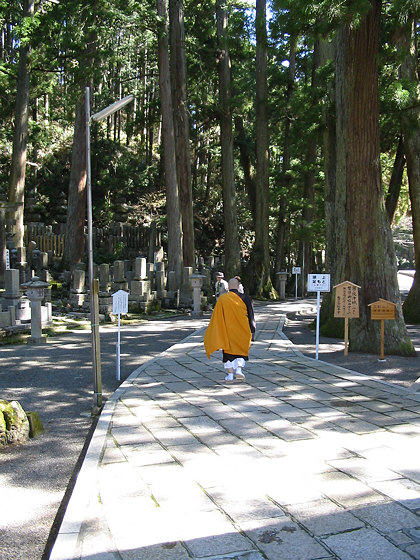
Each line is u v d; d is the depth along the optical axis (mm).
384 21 15078
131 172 38781
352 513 3428
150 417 5871
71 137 40250
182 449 4762
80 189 23766
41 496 4074
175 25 24422
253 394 7023
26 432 5469
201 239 39188
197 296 20094
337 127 12711
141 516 3418
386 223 10742
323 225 29500
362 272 10734
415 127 14789
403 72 16422
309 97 15805
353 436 5094
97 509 3533
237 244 28609
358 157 10688
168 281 22250
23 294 14789
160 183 40656
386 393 7066
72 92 21906
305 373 8594
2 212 20781
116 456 4590
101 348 11680
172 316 19625
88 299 18406
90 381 8250
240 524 3297
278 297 30844
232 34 26625
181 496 3723
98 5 19172
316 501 3615
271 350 11227
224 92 28156
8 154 34250
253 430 5340
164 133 22922
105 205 36281
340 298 10227
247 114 35438
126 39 23188
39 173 36438
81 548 3033
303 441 4953
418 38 18672
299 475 4094
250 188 33750
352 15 8680
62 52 22172
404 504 3553
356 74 10398
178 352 10898
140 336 13828
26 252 25047
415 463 4340
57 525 3566
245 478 4047
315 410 6145
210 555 2945
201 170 40812
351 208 10844
